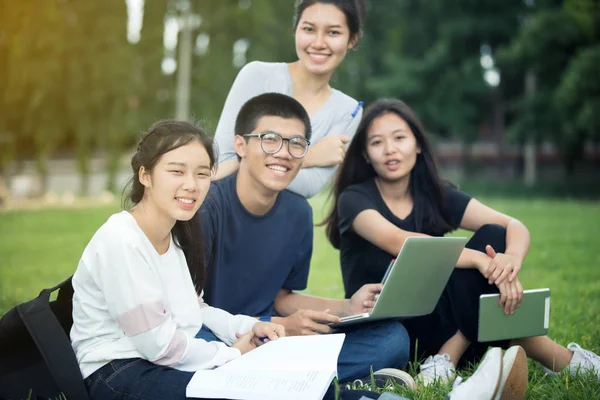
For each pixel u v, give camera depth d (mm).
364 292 3408
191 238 2984
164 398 2568
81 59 25016
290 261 3609
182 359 2678
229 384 2521
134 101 25625
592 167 30234
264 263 3523
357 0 4031
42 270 7438
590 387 2994
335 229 4020
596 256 7871
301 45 4012
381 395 2496
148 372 2641
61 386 2629
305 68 4094
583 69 22078
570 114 23516
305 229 3629
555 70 25172
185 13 26422
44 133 25422
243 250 3477
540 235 9992
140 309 2627
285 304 3674
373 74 29875
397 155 3705
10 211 16391
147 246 2748
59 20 24562
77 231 11875
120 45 25484
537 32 23844
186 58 26078
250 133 3303
